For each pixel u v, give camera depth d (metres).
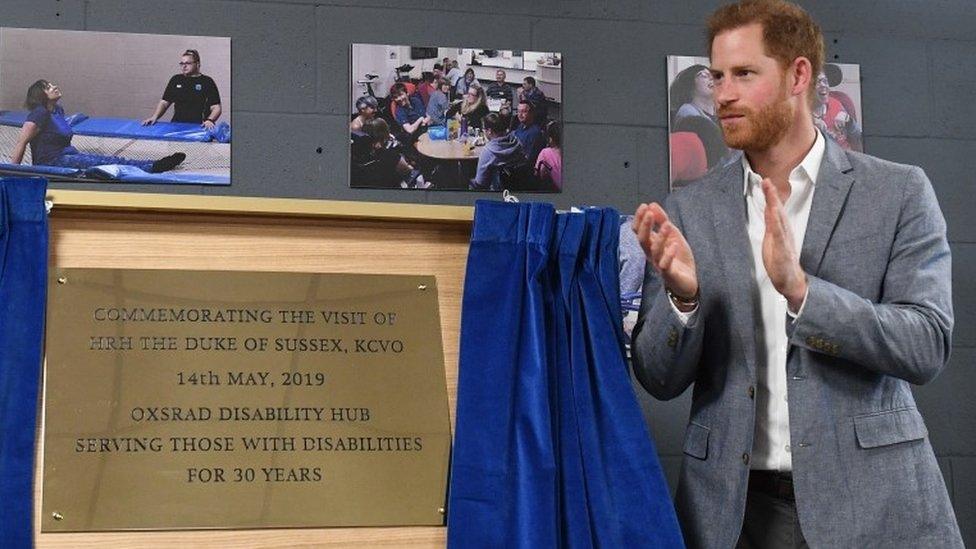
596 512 1.48
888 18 3.10
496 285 1.52
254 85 2.78
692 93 2.98
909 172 1.67
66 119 2.69
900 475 1.56
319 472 1.40
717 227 1.72
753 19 1.66
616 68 2.96
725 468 1.63
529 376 1.49
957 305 3.01
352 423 1.43
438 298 1.52
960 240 3.04
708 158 2.96
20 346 1.36
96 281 1.42
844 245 1.63
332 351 1.46
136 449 1.37
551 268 1.58
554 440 1.50
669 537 1.47
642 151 2.95
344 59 2.83
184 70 2.75
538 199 2.88
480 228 1.53
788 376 1.59
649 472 1.50
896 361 1.52
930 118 3.08
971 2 3.13
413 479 1.43
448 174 2.84
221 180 2.73
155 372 1.40
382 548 1.40
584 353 1.54
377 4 2.86
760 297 1.69
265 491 1.38
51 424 1.36
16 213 1.40
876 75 3.07
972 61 3.13
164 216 1.46
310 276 1.48
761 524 1.67
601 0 2.97
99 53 2.72
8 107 2.67
